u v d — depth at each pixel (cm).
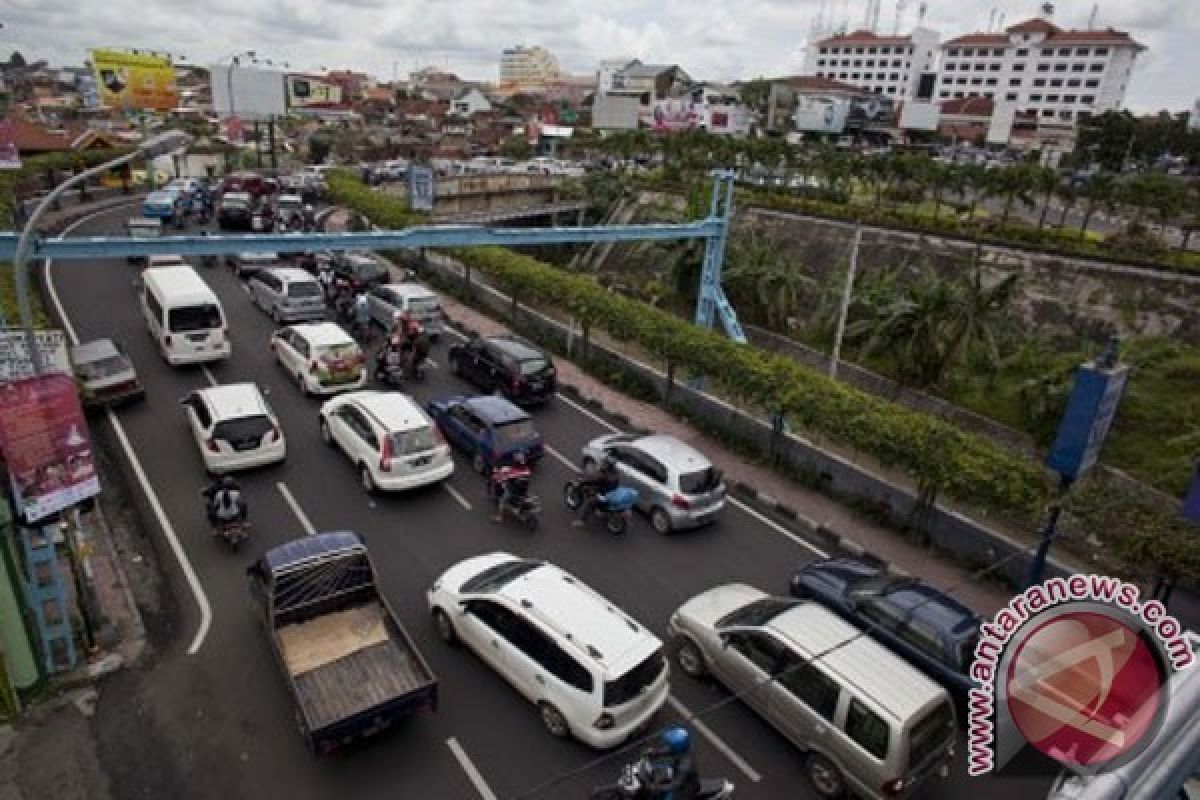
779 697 990
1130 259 3058
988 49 12069
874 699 896
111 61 6694
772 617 1071
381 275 2900
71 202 4109
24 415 913
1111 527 1217
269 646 1108
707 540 1528
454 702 1038
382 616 1095
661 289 3675
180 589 1230
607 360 2430
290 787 891
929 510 1548
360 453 1574
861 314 3145
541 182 5453
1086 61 11338
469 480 1666
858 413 1633
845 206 4291
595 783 922
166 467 1599
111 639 1089
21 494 924
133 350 2219
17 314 1784
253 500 1508
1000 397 2639
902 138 8994
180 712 989
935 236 3600
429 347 2523
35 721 959
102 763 909
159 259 2966
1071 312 3119
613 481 1516
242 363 2198
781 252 3969
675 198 5066
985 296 2642
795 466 1819
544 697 982
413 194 3775
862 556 1502
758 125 8688
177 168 5556
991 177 4309
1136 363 2680
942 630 1100
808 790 951
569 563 1402
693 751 995
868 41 13262
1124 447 2425
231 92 5309
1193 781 331
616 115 9019
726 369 1923
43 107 8356
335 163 6538
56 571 996
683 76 12344
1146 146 7512
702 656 1114
